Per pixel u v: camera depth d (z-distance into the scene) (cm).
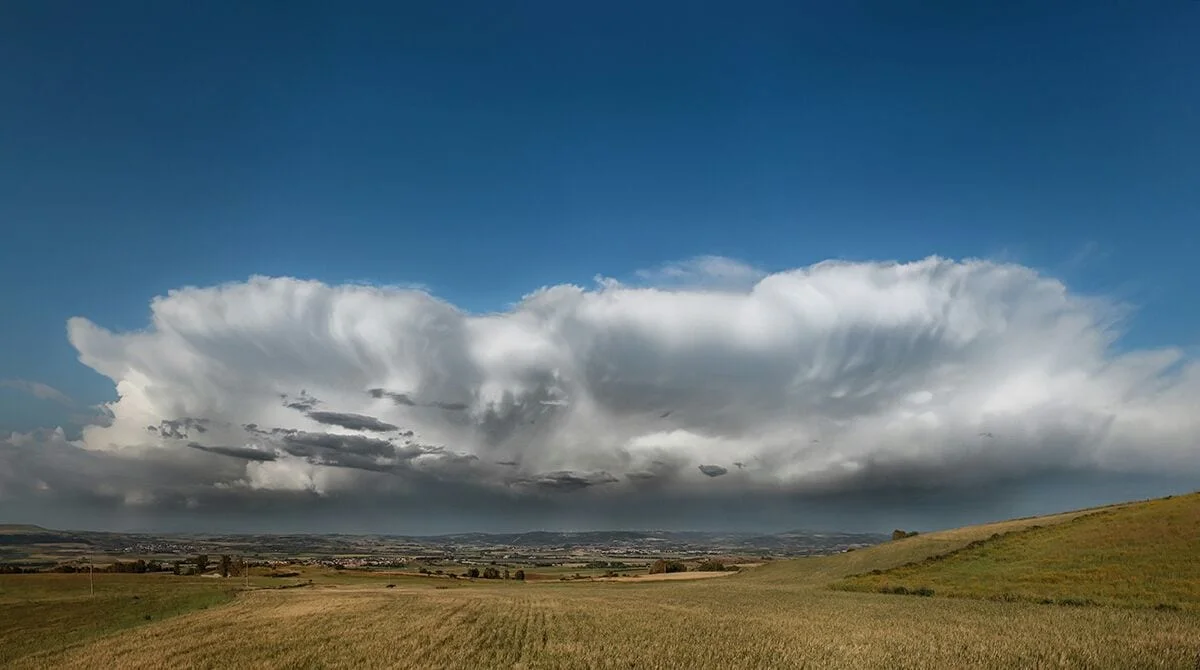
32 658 3969
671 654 3706
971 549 8700
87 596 9181
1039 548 7825
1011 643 3703
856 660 3412
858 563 10725
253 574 15888
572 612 6450
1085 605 5353
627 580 15000
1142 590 5456
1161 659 3130
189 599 8788
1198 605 4844
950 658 3362
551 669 3338
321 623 5562
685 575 15438
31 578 12019
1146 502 9262
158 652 4038
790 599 7400
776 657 3566
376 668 3397
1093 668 2978
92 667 3597
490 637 4584
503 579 16500
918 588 7325
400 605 7512
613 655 3719
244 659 3716
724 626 5031
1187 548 6369
